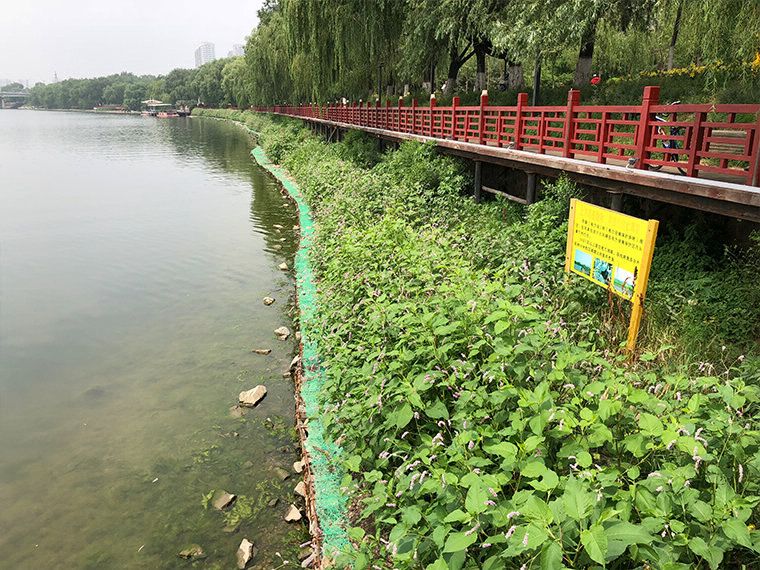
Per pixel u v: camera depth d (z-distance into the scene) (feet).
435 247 24.23
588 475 9.78
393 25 71.87
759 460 9.94
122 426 21.62
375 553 12.46
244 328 30.55
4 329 31.42
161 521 16.56
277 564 14.79
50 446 20.54
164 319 32.35
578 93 27.91
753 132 18.02
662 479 9.70
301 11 82.69
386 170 50.65
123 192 78.84
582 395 11.96
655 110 22.40
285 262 42.57
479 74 72.74
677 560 8.62
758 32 20.71
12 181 90.17
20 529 16.47
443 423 12.63
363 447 14.42
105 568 14.94
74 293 37.24
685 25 25.13
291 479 18.03
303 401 20.77
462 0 51.83
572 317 21.17
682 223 25.36
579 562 9.02
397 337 16.99
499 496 10.71
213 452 19.70
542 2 39.45
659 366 17.46
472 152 39.29
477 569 9.40
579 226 21.33
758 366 16.20
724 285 20.70
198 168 107.24
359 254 25.86
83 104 595.06
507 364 13.24
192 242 50.08
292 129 133.69
